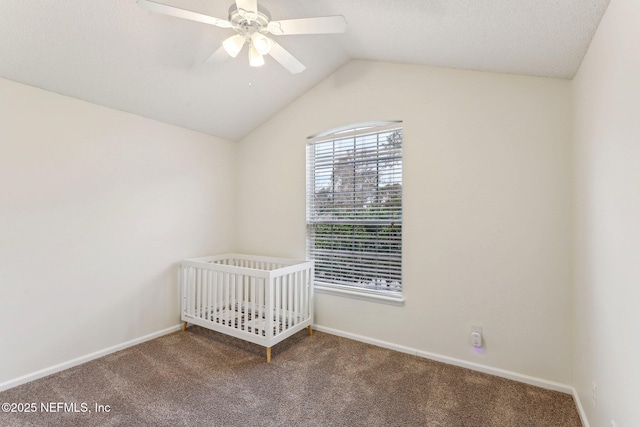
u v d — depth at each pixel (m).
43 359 2.25
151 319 2.94
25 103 2.17
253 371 2.34
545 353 2.11
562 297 2.05
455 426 1.74
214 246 3.53
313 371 2.34
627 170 1.13
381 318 2.76
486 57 2.07
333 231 3.11
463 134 2.38
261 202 3.55
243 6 1.50
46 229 2.27
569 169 2.02
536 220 2.13
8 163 2.09
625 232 1.15
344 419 1.80
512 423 1.76
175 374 2.29
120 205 2.70
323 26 1.63
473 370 2.34
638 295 1.04
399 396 2.02
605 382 1.40
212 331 3.14
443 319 2.47
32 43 1.89
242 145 3.70
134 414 1.83
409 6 1.75
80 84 2.30
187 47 2.23
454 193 2.41
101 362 2.47
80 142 2.45
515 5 1.47
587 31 1.50
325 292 3.07
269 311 2.51
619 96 1.19
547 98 2.09
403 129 2.64
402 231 2.65
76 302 2.42
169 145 3.09
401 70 2.65
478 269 2.32
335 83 3.02
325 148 3.16
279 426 1.74
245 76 2.69
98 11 1.80
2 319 2.07
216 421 1.78
